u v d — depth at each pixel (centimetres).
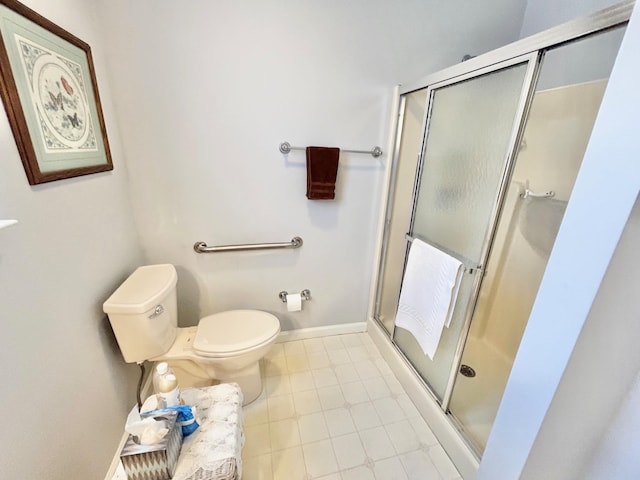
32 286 79
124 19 126
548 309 77
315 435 139
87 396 102
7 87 72
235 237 172
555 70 127
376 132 172
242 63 143
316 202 178
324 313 209
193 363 142
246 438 137
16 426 71
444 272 129
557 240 74
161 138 146
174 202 157
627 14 65
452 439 128
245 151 158
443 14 158
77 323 99
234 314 162
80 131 105
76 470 93
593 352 74
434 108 142
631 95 56
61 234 93
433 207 150
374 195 187
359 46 154
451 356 136
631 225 60
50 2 93
